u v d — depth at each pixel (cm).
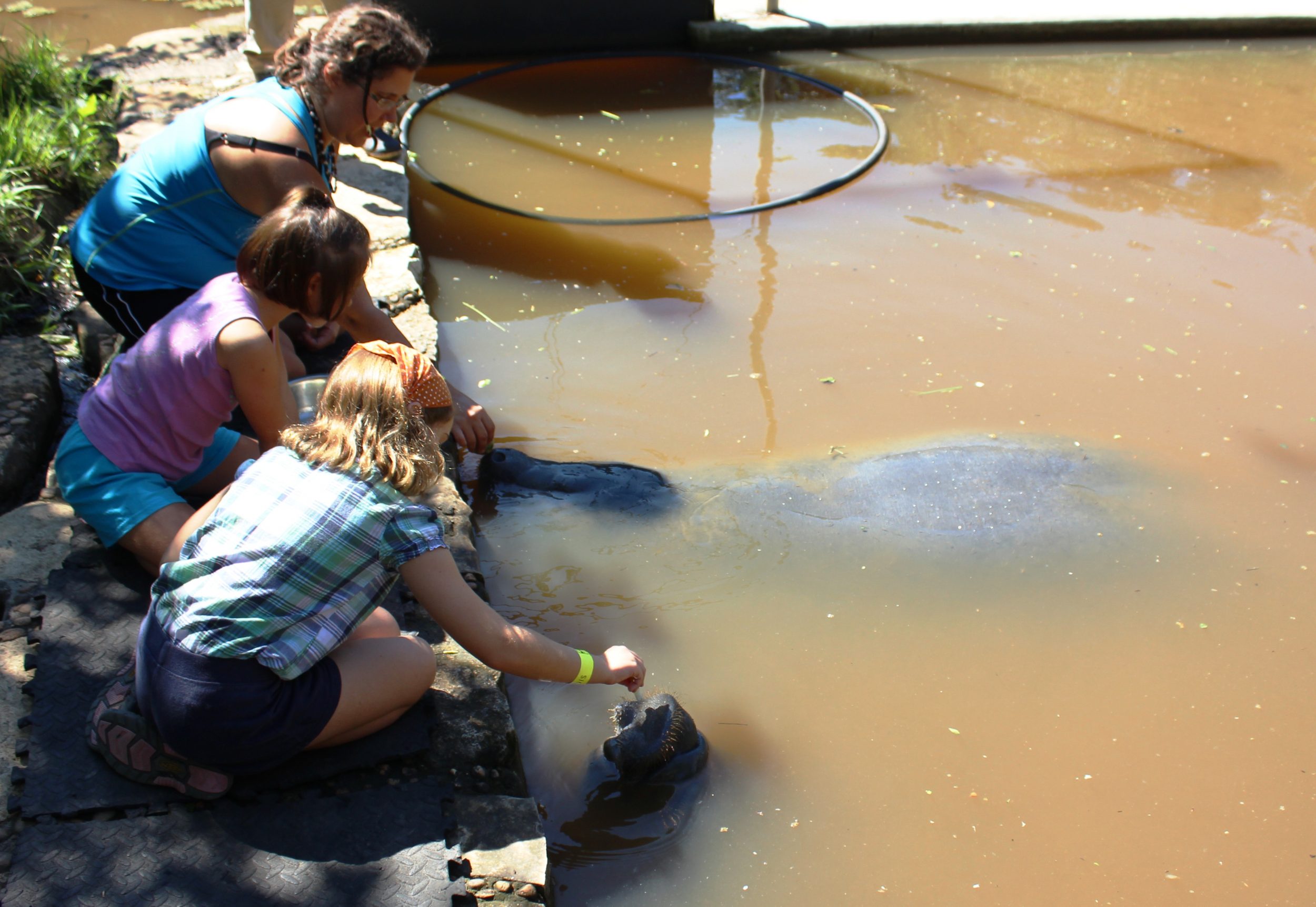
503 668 240
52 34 822
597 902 259
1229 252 598
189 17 889
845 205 656
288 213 261
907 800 290
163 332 274
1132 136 764
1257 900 263
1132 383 485
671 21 931
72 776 235
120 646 266
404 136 725
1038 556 387
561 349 511
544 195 668
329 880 220
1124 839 279
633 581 372
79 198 548
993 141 755
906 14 961
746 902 261
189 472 288
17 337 419
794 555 387
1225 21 951
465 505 363
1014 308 544
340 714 236
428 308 502
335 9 817
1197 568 381
